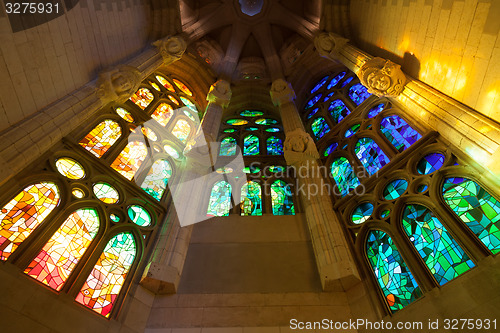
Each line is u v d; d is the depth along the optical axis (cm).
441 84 630
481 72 523
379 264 574
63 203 544
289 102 1251
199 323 524
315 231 673
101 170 672
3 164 402
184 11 1479
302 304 552
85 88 646
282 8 1664
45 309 412
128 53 889
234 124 1382
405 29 753
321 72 1442
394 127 772
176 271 600
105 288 518
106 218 598
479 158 490
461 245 464
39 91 528
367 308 521
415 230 555
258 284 598
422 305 452
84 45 672
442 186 557
